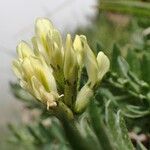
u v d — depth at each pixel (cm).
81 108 7
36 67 7
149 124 11
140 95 11
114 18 16
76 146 7
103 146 8
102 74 7
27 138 13
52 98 7
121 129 8
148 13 14
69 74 7
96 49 11
